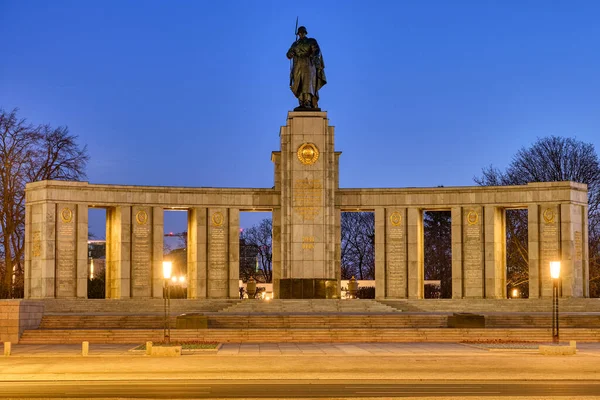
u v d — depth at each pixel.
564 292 68.69
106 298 70.00
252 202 72.06
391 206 71.88
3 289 81.62
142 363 40.69
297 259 71.19
